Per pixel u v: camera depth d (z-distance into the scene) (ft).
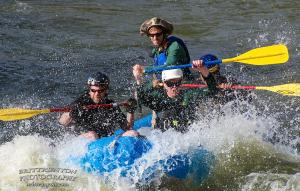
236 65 114.62
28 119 86.69
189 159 65.57
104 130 69.72
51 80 104.53
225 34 137.59
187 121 72.74
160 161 63.57
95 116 69.21
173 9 162.91
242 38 133.90
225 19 151.74
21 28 138.62
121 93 98.94
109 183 63.00
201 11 160.45
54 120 86.63
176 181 64.80
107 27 143.54
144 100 72.90
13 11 155.33
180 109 72.95
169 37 75.51
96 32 138.62
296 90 71.67
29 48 123.03
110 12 158.81
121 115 70.44
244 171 68.44
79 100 69.05
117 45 128.57
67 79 105.50
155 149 64.08
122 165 62.64
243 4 168.45
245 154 71.51
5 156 67.92
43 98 96.27
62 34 135.44
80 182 63.57
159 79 74.79
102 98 69.05
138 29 142.41
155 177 63.62
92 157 63.77
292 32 137.49
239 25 145.48
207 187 65.62
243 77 107.34
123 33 138.41
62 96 97.50
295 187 64.39
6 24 141.28
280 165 70.33
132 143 63.46
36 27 140.36
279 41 130.41
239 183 66.03
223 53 122.72
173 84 70.59
